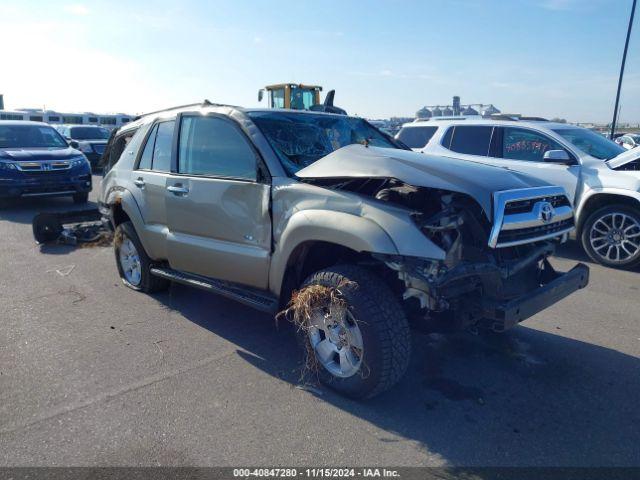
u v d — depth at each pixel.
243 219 4.09
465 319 3.38
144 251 5.42
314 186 3.67
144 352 4.26
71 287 5.92
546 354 4.23
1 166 10.84
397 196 3.65
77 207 11.80
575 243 8.23
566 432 3.18
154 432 3.17
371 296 3.24
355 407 3.45
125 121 34.94
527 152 7.88
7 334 4.61
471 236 3.47
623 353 4.26
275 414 3.36
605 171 6.98
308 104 19.52
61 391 3.64
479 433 3.17
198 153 4.57
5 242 8.20
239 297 4.19
